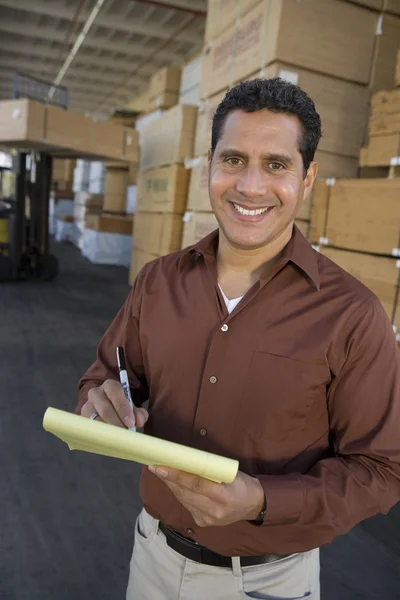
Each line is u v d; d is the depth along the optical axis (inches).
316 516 28.7
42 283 277.3
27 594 64.5
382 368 30.2
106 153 229.0
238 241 32.7
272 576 34.2
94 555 72.4
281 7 112.0
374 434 29.9
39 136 204.4
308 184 35.4
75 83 533.0
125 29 347.3
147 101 519.8
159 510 35.4
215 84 149.9
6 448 99.0
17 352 156.2
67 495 86.1
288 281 32.4
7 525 77.0
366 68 127.3
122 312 41.3
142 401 41.6
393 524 83.5
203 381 33.1
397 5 125.9
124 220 376.8
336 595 67.1
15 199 273.7
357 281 32.2
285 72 116.6
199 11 309.0
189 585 35.5
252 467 32.6
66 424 23.3
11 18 358.0
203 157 165.5
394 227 97.8
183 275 36.3
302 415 31.5
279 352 31.4
